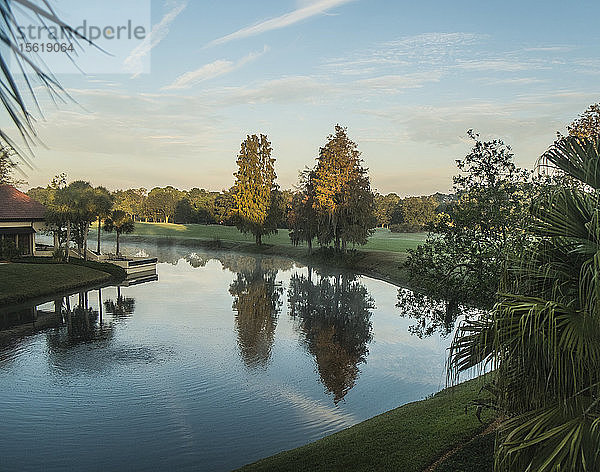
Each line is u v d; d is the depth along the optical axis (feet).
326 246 181.68
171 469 31.09
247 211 221.25
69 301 95.71
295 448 32.40
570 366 12.91
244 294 105.50
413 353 58.70
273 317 80.74
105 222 157.79
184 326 73.46
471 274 37.73
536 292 15.15
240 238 269.85
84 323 75.61
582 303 13.55
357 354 58.34
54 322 76.48
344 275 141.38
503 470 14.16
